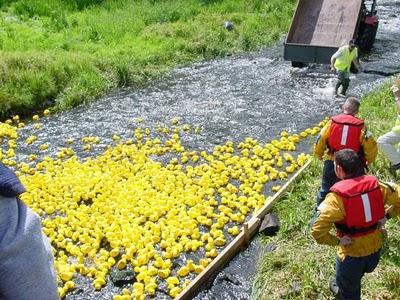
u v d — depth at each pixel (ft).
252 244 20.74
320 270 17.54
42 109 39.58
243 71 49.55
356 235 12.87
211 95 42.27
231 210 22.86
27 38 53.47
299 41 49.62
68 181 25.70
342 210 12.67
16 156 30.73
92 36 56.34
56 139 33.45
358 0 49.98
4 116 37.63
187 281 18.16
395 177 23.82
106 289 18.31
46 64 43.47
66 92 41.22
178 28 60.49
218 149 30.63
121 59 48.73
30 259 5.16
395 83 23.12
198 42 56.80
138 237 20.58
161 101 40.98
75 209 23.44
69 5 68.74
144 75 47.29
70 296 18.01
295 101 40.27
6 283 5.05
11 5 65.41
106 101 41.29
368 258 13.17
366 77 46.62
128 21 62.95
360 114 32.73
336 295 15.94
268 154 28.86
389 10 80.28
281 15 69.92
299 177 25.02
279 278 17.80
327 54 47.03
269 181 26.13
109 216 21.98
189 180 25.64
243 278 18.81
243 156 29.50
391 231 18.95
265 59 54.08
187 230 21.08
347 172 13.06
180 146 30.86
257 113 37.60
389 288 16.28
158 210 22.30
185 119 36.60
